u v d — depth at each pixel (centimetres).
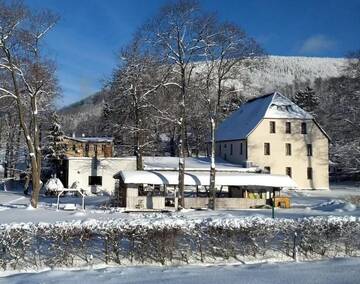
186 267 1839
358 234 2103
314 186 7050
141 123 5531
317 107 9731
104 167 6347
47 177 8119
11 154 8144
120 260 1902
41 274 1730
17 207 4428
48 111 5016
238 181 4803
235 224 1994
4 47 4200
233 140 7319
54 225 1897
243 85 5194
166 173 4788
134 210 4212
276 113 7050
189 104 4909
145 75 5394
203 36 4409
